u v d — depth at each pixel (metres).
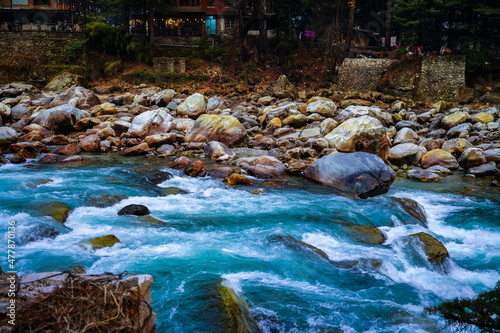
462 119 23.72
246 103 32.88
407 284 8.14
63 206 11.01
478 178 17.28
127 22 44.59
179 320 5.91
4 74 38.97
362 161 14.91
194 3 46.34
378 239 10.23
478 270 9.12
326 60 41.12
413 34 39.28
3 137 18.69
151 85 40.12
